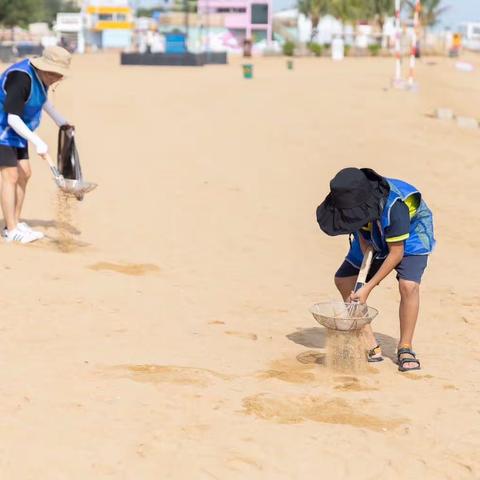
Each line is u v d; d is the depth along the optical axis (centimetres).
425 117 4478
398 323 1377
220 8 15288
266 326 1297
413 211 1099
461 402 995
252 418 898
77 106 4516
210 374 1033
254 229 2095
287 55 14262
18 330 1164
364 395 1000
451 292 1600
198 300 1422
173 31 10769
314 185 2705
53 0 17525
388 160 3191
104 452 793
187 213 2241
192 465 778
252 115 4338
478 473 805
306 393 990
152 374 1020
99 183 2578
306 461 803
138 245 1839
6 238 1695
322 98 5319
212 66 9825
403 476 789
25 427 837
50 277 1455
